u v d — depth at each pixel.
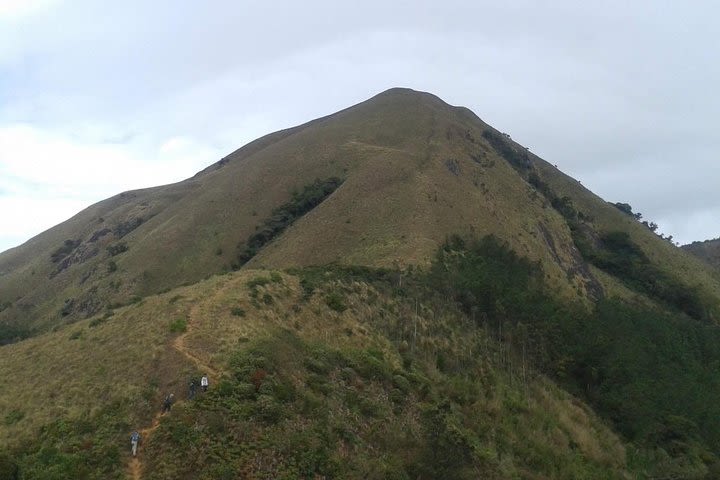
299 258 85.12
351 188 104.12
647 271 120.44
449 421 39.16
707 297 118.69
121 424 28.53
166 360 33.78
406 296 60.22
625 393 61.78
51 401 32.28
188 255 115.19
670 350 79.19
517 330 63.94
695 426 62.28
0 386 36.19
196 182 181.25
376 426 34.19
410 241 80.94
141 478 25.16
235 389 30.83
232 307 41.69
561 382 63.00
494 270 77.44
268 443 27.61
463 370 51.53
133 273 113.75
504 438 43.56
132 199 199.62
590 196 158.12
